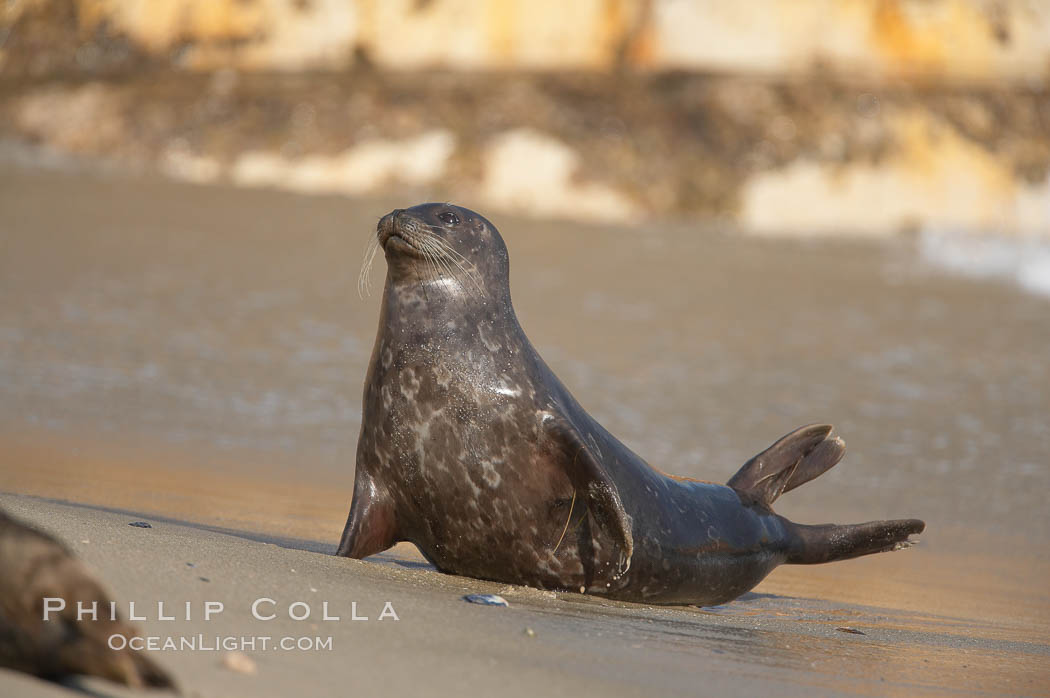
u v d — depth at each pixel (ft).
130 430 114.83
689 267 220.64
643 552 69.15
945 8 327.26
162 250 200.44
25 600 34.42
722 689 46.14
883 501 109.40
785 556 79.97
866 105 305.73
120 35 320.29
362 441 69.00
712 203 282.77
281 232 221.25
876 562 91.71
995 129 312.09
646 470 72.49
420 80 304.71
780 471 82.23
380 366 67.97
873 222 287.48
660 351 162.81
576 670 45.62
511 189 277.23
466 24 315.99
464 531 67.46
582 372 150.41
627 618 60.23
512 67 314.76
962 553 94.68
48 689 33.65
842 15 319.47
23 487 85.56
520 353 68.28
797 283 213.87
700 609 71.51
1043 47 333.83
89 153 287.48
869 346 172.76
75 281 177.06
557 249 226.79
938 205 294.46
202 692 35.53
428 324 67.10
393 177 277.44
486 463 65.87
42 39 323.57
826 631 65.67
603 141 288.10
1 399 121.80
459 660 44.24
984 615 76.18
